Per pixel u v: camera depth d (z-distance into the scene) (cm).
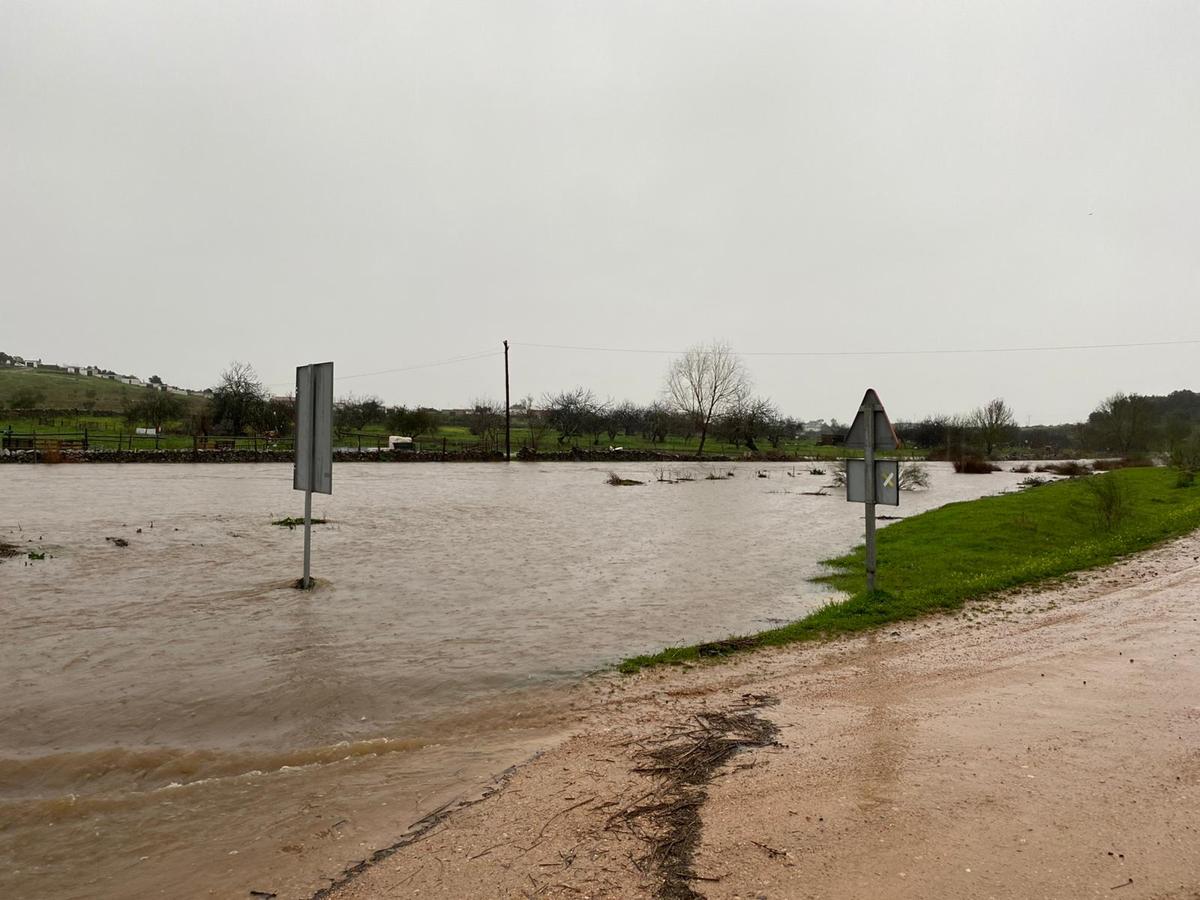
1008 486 4172
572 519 2353
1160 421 6769
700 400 7856
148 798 464
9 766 524
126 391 11181
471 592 1196
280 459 4822
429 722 618
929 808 407
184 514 2183
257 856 384
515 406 8638
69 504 2375
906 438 9144
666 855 364
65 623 950
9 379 10769
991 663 714
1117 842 368
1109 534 1777
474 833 397
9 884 365
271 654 824
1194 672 660
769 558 1588
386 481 3931
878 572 1359
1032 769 456
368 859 375
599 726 588
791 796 427
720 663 770
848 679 686
